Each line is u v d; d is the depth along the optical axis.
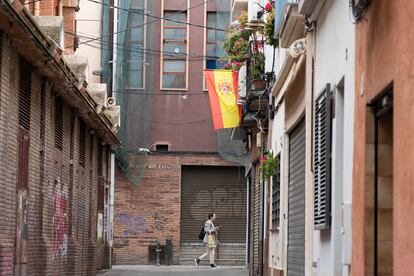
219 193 38.41
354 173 10.16
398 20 8.17
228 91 29.39
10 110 16.81
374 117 9.65
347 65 11.22
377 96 9.16
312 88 14.47
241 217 38.34
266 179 24.91
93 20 36.22
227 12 37.75
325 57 13.14
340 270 11.64
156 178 38.06
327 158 12.38
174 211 37.91
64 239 23.80
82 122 26.97
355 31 10.52
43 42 17.25
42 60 18.31
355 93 10.35
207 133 38.34
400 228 7.88
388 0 8.64
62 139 23.17
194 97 38.41
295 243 18.42
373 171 9.60
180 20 38.59
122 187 37.81
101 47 36.84
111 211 35.19
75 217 25.44
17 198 17.73
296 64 16.97
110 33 36.78
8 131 16.59
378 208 9.58
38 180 20.05
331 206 12.23
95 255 29.48
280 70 19.59
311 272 14.49
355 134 10.20
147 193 37.94
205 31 38.50
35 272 19.91
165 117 38.31
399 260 7.89
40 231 20.42
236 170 38.47
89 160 28.72
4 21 15.16
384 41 8.81
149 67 37.88
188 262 38.00
